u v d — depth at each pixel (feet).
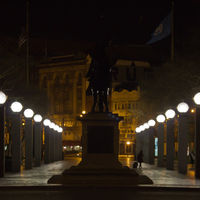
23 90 176.96
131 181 63.52
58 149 175.22
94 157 67.31
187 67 157.99
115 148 67.62
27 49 174.50
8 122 165.58
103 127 67.82
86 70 387.55
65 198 50.65
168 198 51.88
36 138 123.13
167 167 108.06
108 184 63.00
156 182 68.39
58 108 405.59
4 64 166.50
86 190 59.21
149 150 144.25
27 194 54.90
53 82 410.11
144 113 236.22
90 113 68.49
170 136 107.55
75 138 389.19
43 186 61.21
